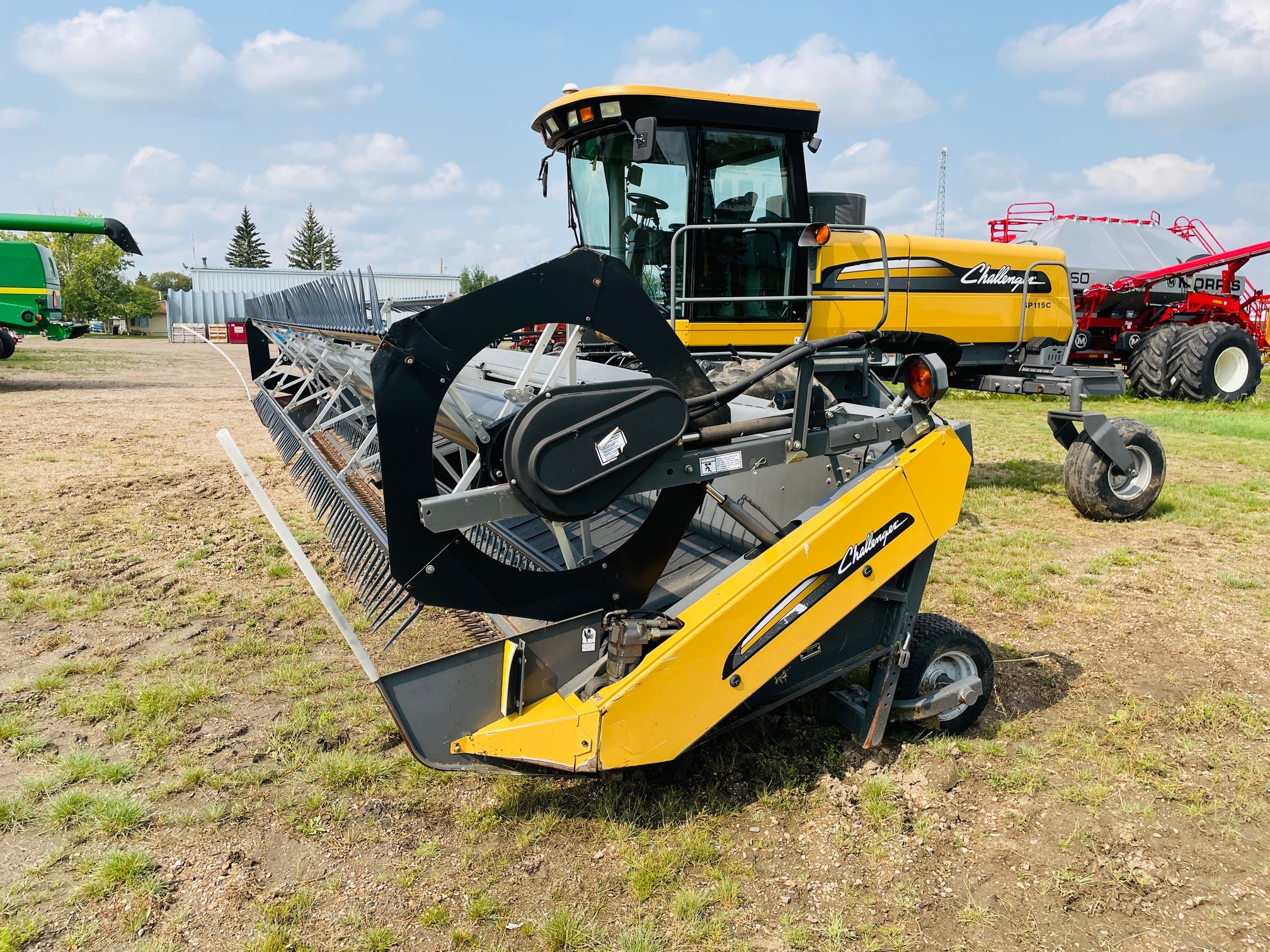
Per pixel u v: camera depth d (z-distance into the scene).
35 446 8.88
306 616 4.47
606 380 3.71
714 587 2.71
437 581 2.36
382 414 2.19
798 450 2.75
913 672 3.14
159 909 2.34
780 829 2.70
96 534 5.80
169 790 2.91
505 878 2.47
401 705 2.42
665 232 5.51
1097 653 4.11
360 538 3.91
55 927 2.28
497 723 2.50
